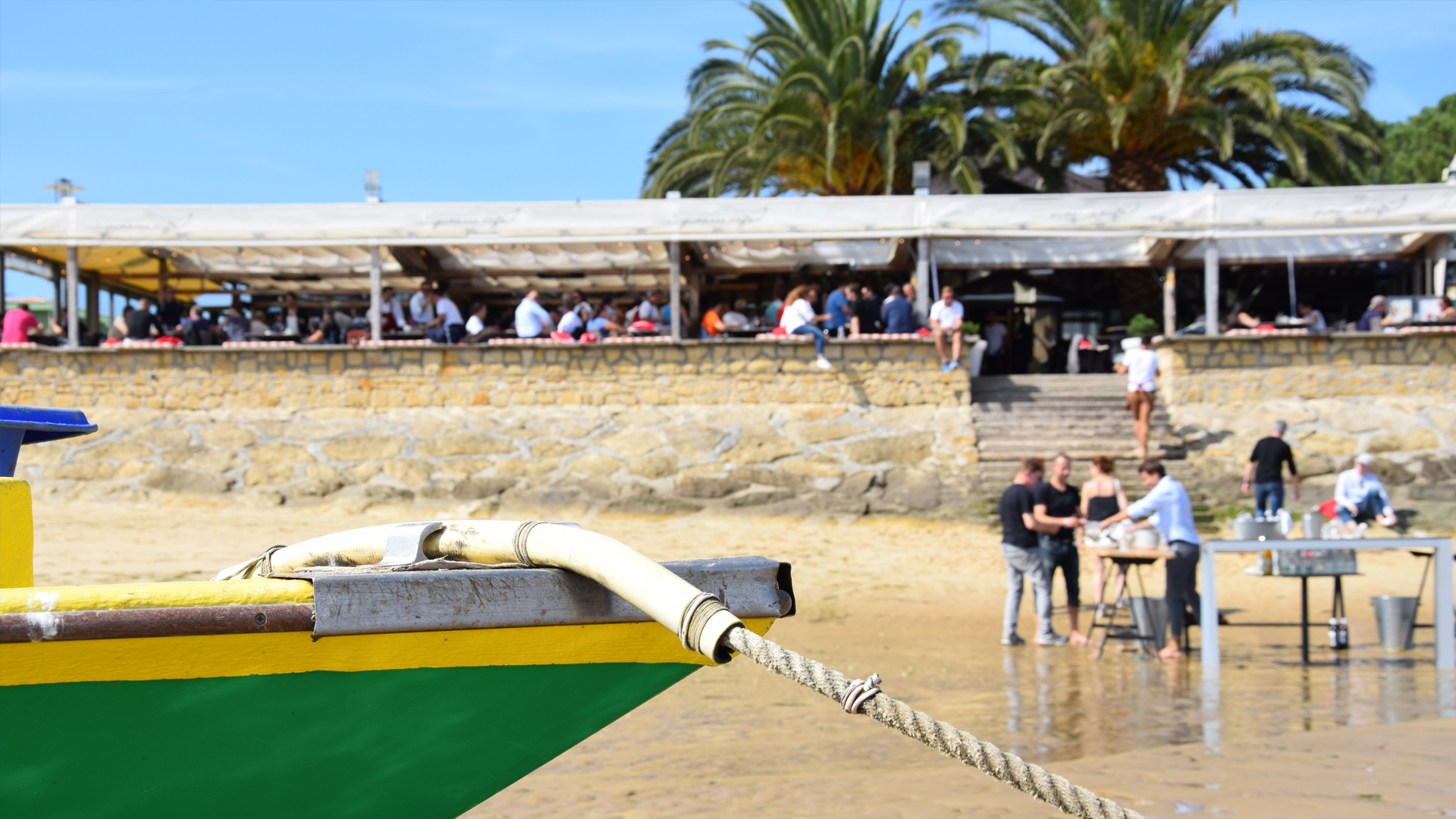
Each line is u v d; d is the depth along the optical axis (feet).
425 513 55.36
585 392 58.70
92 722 8.82
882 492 54.90
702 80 81.76
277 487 56.44
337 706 9.40
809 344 58.18
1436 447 54.60
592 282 73.72
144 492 56.39
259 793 9.82
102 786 9.27
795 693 25.08
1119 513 33.65
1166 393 59.52
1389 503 42.16
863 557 46.52
